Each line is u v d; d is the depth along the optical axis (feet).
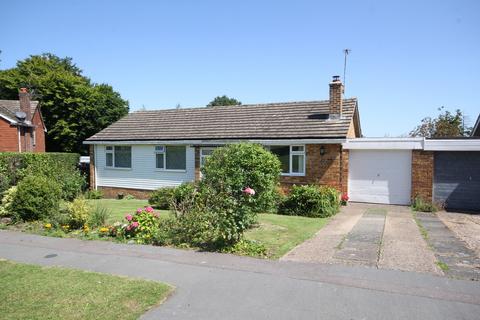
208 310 16.97
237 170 37.99
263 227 36.04
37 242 30.04
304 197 44.86
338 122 56.34
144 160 70.18
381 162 56.49
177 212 33.94
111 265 23.66
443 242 29.71
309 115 61.16
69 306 17.21
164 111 80.28
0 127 94.27
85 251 27.12
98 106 130.72
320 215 43.62
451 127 104.12
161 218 34.22
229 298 18.26
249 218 31.24
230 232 26.91
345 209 50.75
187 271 22.30
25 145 99.91
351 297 18.11
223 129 64.49
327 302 17.61
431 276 20.90
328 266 22.91
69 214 36.32
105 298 18.11
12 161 54.49
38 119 111.04
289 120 61.31
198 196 35.45
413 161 53.88
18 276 21.44
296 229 35.09
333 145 53.83
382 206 54.03
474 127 78.54
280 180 56.95
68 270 22.54
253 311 16.83
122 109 140.46
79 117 126.41
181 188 50.37
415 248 27.45
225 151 41.47
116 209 49.32
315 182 54.85
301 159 56.24
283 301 17.83
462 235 32.71
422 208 49.88
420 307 16.89
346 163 57.52
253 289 19.35
